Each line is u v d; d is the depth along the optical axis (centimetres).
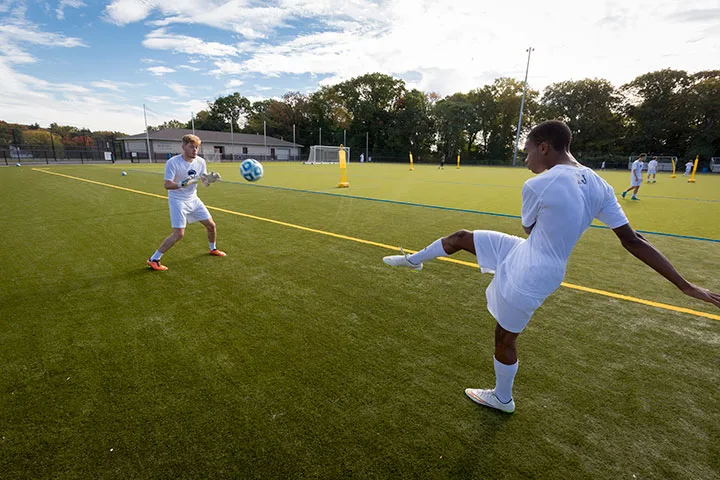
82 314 336
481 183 1845
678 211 978
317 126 6675
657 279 445
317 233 659
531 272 175
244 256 517
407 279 434
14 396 225
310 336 300
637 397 231
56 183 1498
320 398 226
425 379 246
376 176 2319
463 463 182
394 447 190
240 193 1235
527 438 198
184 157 443
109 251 538
